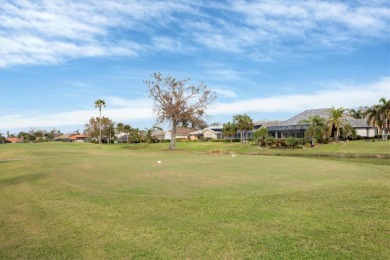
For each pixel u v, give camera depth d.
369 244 6.50
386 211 8.49
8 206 10.44
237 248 6.54
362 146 50.44
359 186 11.73
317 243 6.62
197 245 6.75
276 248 6.46
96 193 11.48
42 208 9.96
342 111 65.31
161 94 55.31
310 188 11.64
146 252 6.56
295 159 24.34
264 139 64.06
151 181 13.83
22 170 20.00
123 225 8.09
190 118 55.66
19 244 7.20
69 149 58.66
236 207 9.15
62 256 6.55
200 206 9.34
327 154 44.19
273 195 10.50
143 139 104.12
